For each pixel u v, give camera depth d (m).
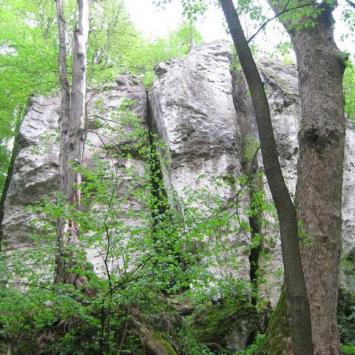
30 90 13.75
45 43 14.55
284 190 4.86
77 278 7.52
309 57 8.06
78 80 10.30
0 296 6.12
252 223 11.88
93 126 14.63
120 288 6.49
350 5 7.58
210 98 15.64
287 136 14.52
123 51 16.81
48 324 6.70
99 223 6.51
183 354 7.60
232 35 5.34
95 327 6.84
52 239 7.34
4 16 14.79
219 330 8.96
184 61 16.50
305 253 6.85
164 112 14.84
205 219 6.95
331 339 6.43
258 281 8.42
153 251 6.43
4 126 15.27
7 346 6.92
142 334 6.98
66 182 9.30
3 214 14.18
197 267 6.69
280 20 7.60
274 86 15.77
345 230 12.63
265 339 6.92
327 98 7.71
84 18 10.89
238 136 15.20
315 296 6.61
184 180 13.38
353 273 11.49
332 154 7.38
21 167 14.25
